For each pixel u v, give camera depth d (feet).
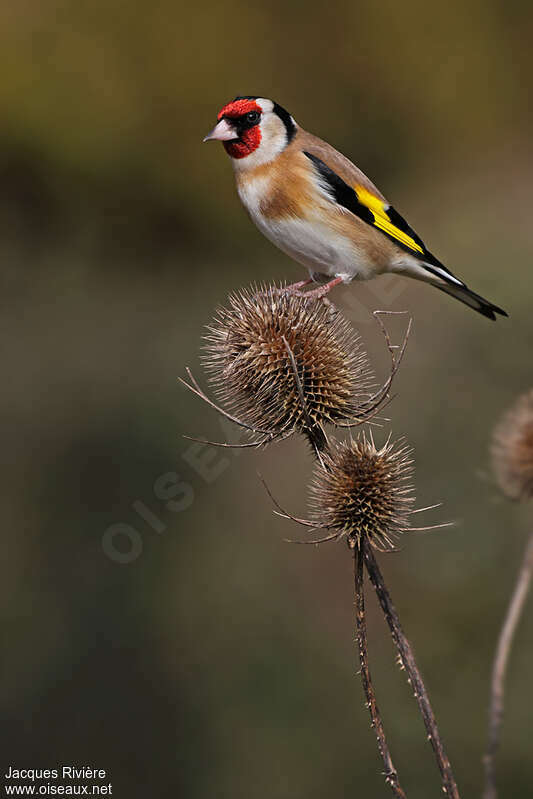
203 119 64.54
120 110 63.16
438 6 68.08
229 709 35.50
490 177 65.67
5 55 61.62
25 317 59.00
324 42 66.33
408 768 31.58
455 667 34.14
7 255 62.64
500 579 36.11
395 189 68.59
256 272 64.95
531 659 33.22
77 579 41.68
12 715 36.01
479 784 30.45
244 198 24.85
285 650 37.45
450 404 41.75
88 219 65.21
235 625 38.88
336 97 66.90
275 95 65.82
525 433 18.20
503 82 71.15
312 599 39.91
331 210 24.09
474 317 44.62
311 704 35.14
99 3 63.05
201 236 65.87
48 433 49.06
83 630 39.32
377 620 37.81
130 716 36.09
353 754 32.78
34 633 39.24
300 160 24.08
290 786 32.32
